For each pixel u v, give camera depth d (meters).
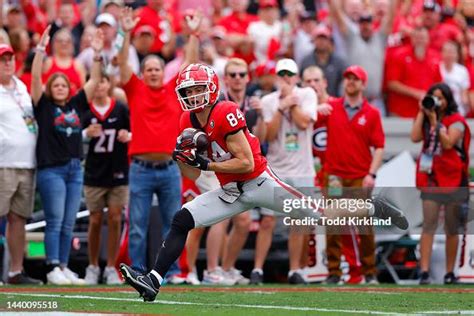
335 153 36.72
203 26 48.31
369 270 36.19
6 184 33.34
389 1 48.06
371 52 47.44
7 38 36.97
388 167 38.75
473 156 45.75
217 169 23.20
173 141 34.72
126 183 35.69
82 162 37.69
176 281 35.00
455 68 48.81
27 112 33.91
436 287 33.22
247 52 46.50
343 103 36.94
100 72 35.03
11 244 33.75
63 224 34.59
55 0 49.31
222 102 23.42
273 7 50.59
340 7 47.75
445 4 56.78
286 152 36.03
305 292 29.98
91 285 33.03
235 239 35.41
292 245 35.59
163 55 47.62
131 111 34.78
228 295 28.23
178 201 35.16
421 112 36.38
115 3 47.50
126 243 36.91
